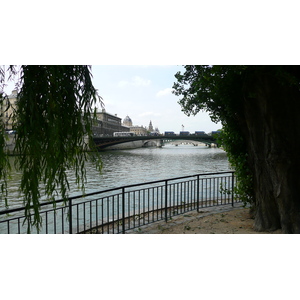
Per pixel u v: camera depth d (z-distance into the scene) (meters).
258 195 5.49
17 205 9.62
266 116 4.84
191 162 42.00
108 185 19.70
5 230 8.03
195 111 6.93
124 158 52.56
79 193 14.80
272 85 4.60
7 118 2.51
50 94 2.54
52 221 9.02
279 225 5.16
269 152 4.93
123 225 5.25
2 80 2.52
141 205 11.61
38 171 2.55
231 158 6.48
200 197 12.52
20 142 2.52
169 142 110.62
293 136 4.78
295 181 4.86
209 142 75.69
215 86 5.10
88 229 6.07
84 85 3.00
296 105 4.74
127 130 141.00
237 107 5.49
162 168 33.22
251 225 5.79
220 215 6.73
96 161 3.08
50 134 2.52
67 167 2.91
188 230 5.53
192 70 6.27
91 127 3.06
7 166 2.57
